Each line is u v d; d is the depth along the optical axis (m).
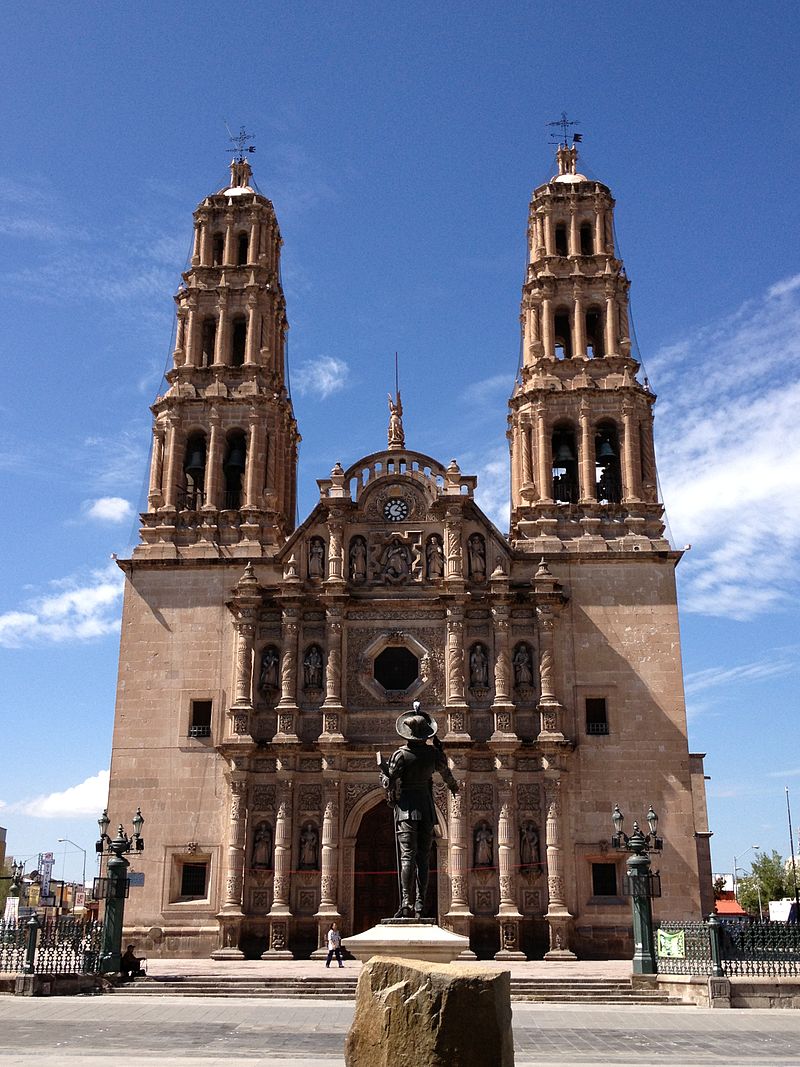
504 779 59.56
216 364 72.06
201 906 60.56
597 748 61.66
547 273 72.88
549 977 45.97
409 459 67.25
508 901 57.62
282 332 77.75
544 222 75.06
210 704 64.31
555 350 71.94
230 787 61.22
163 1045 27.48
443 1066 14.00
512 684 62.25
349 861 60.09
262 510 68.38
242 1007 38.12
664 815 60.44
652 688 62.75
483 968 14.92
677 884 59.19
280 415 73.44
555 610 63.16
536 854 59.19
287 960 57.16
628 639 63.72
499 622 62.88
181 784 62.81
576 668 63.25
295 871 59.94
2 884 118.62
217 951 57.81
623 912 58.69
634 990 44.09
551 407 69.44
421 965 14.83
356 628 64.44
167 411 71.12
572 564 65.19
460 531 64.94
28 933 42.00
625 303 72.81
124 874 47.94
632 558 65.00
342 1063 23.72
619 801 60.75
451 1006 14.23
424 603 63.91
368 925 60.31
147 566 67.00
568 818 60.41
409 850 27.97
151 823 62.16
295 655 63.34
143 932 60.06
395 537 65.56
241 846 59.97
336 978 45.56
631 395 69.12
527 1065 24.47
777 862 135.00
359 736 62.28
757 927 42.59
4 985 41.16
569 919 57.16
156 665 65.19
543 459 68.19
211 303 74.31
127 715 64.38
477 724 61.69
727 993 39.72
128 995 43.09
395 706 62.72
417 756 28.50
